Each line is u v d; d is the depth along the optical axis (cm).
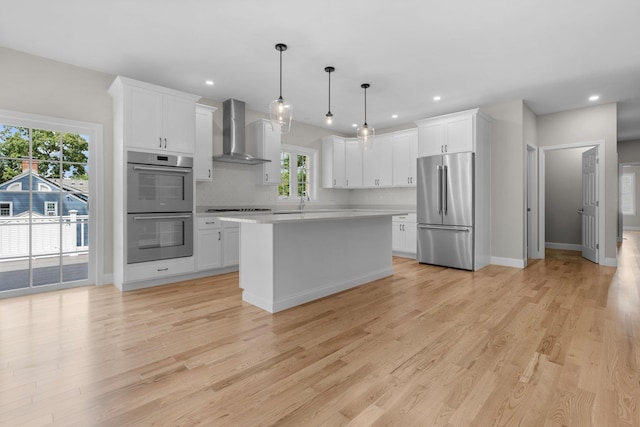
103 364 196
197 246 409
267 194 559
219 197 496
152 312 288
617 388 171
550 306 304
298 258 312
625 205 1009
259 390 171
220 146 494
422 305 309
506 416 150
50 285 352
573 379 180
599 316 277
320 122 612
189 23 278
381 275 416
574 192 657
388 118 584
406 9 257
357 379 182
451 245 479
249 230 316
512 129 484
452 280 406
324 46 318
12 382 176
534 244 555
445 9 257
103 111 376
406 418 149
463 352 213
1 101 318
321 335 241
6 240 328
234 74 387
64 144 356
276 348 219
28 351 212
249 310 295
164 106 377
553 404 158
